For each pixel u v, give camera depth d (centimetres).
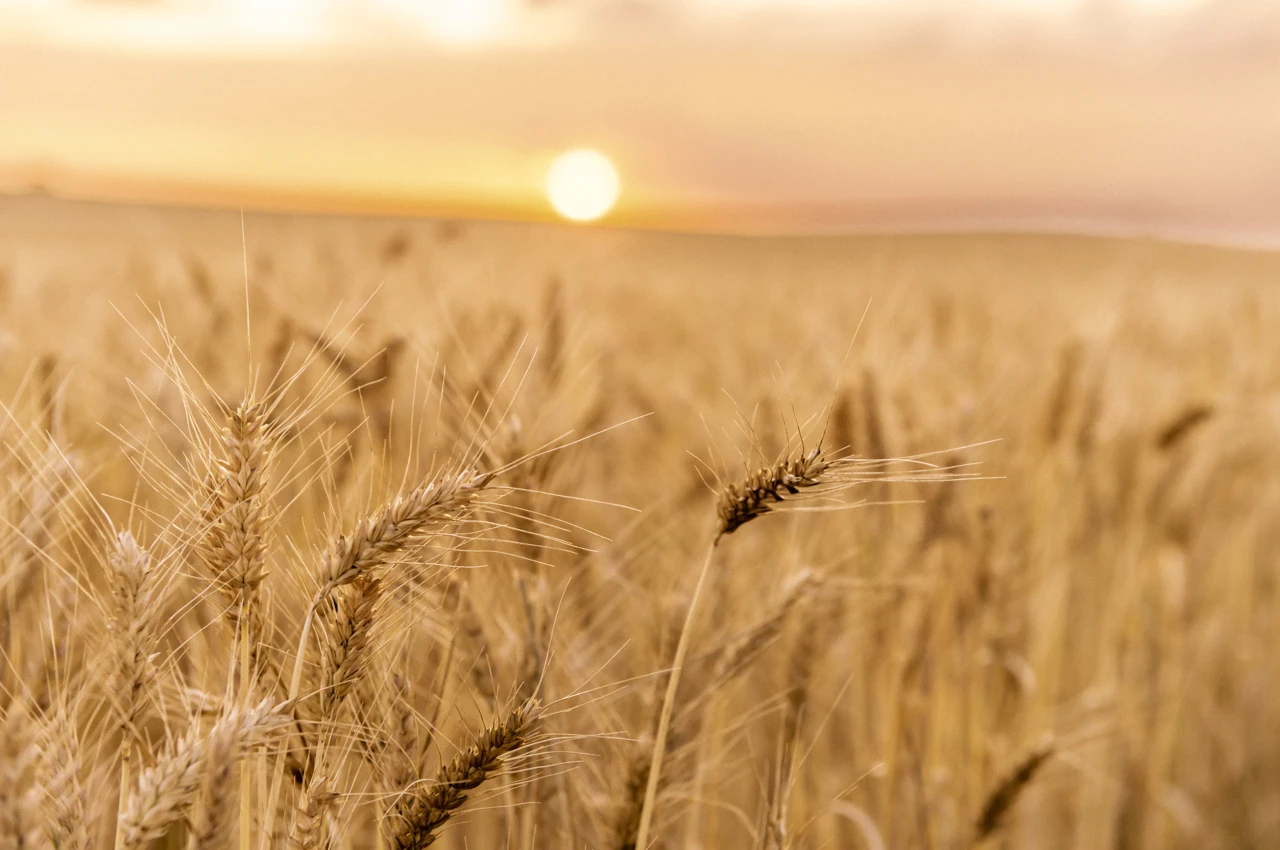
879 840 254
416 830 133
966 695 341
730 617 240
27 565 163
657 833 180
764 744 294
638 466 426
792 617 235
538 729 152
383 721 151
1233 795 444
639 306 924
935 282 835
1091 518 429
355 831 173
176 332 370
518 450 191
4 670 150
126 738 121
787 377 372
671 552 278
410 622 157
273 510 138
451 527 155
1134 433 437
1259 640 477
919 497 317
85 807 123
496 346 286
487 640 180
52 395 218
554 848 182
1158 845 399
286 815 140
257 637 125
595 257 790
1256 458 514
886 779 290
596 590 238
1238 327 676
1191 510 440
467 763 131
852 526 313
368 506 150
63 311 458
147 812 98
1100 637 427
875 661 324
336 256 579
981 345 564
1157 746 401
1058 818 381
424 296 450
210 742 101
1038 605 374
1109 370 440
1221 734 453
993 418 388
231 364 343
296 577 149
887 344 374
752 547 276
